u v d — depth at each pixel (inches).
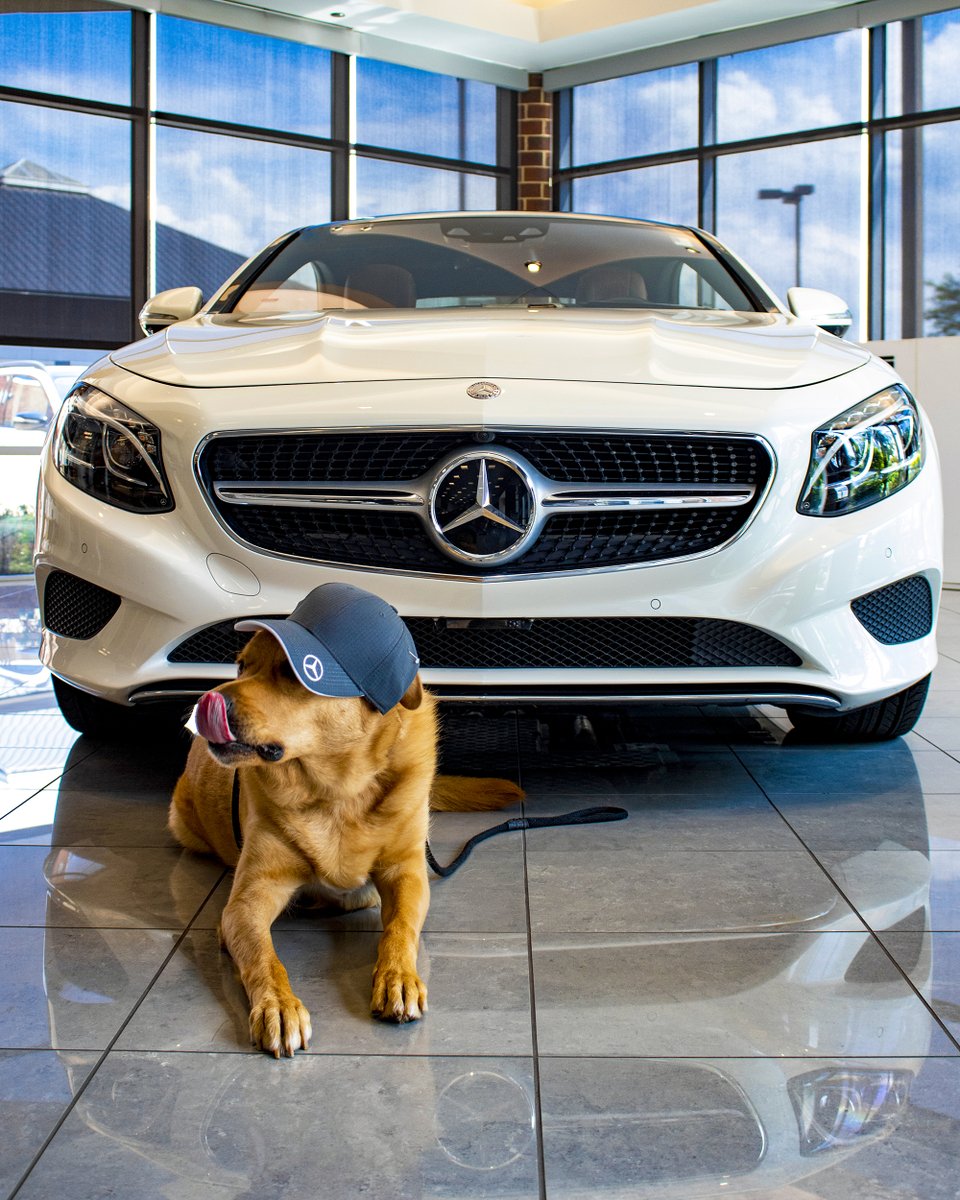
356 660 53.8
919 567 87.9
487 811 86.4
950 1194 40.5
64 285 323.0
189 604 82.0
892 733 105.4
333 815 59.4
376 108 364.5
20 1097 46.9
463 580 81.2
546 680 82.6
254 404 81.9
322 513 81.9
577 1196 40.4
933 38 326.6
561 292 115.5
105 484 85.3
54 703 127.2
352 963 60.2
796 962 59.8
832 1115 45.5
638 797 89.8
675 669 83.4
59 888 70.5
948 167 327.6
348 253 122.6
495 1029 52.7
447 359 84.5
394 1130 44.6
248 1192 40.7
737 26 350.6
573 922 65.0
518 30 363.9
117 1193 40.6
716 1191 40.7
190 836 76.5
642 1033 52.2
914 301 336.2
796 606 83.5
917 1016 53.9
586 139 386.6
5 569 263.0
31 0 311.7
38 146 316.2
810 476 83.8
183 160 336.2
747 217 359.9
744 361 88.0
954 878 72.0
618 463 81.7
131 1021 53.6
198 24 334.3
